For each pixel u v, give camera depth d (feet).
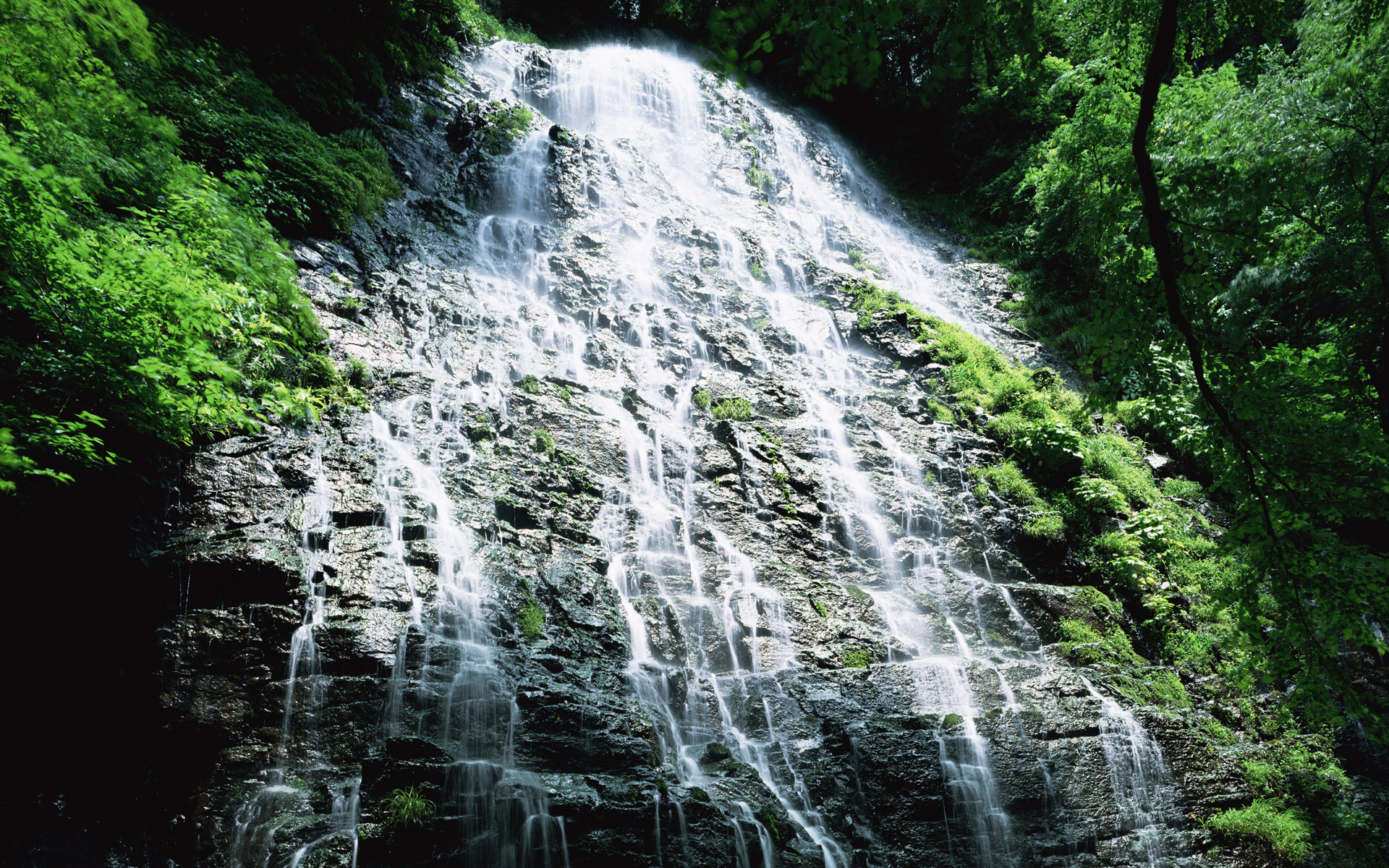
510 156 69.77
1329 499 26.99
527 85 87.25
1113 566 48.52
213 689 25.55
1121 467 57.47
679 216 72.79
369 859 22.35
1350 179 39.27
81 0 27.86
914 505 47.88
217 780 24.41
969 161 107.55
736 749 31.42
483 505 36.22
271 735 25.54
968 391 60.18
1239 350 26.99
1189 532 53.36
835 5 15.90
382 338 44.57
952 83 111.45
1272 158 38.63
